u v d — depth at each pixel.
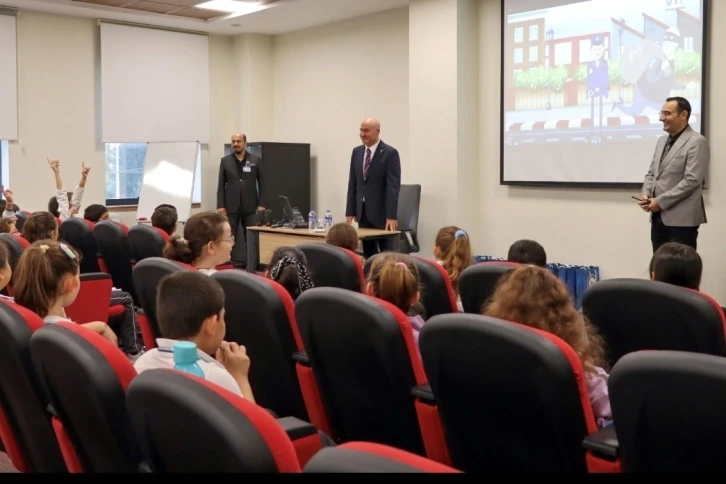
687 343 2.30
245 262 8.65
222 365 1.91
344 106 8.77
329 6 7.93
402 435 2.20
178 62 9.11
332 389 2.30
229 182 8.51
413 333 2.19
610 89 6.14
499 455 1.88
